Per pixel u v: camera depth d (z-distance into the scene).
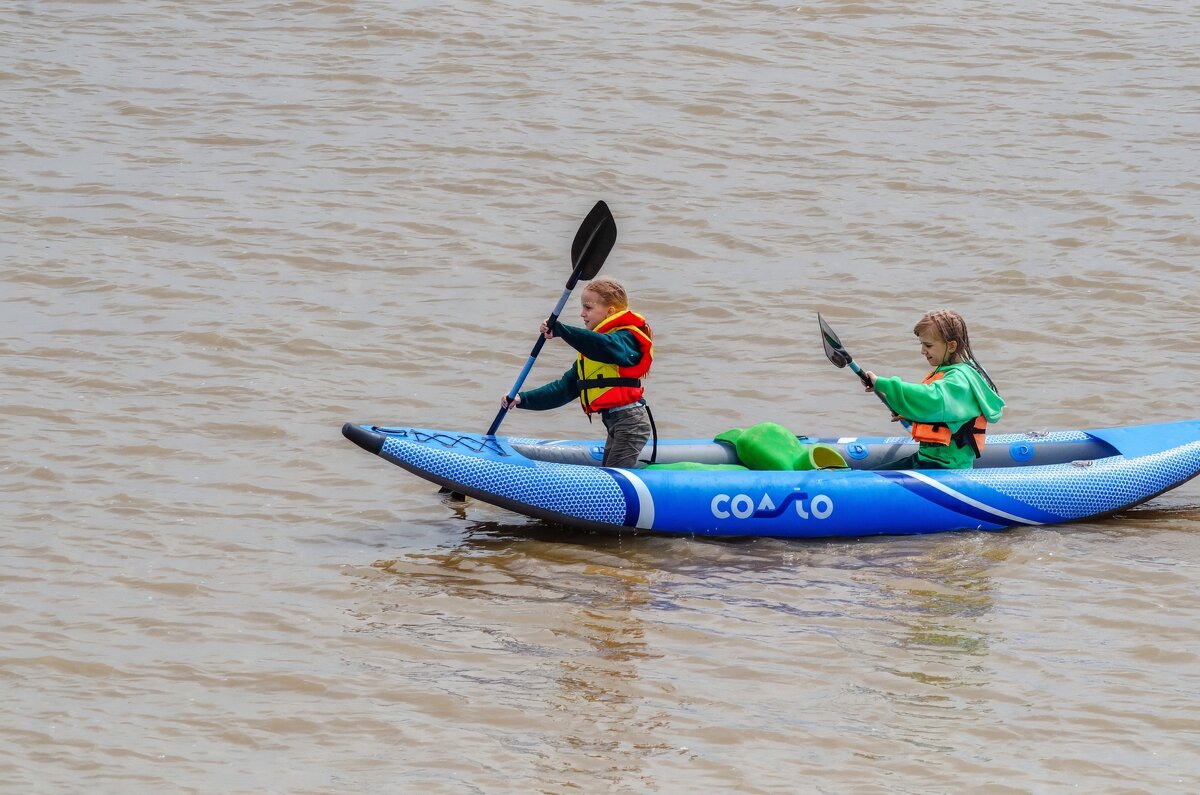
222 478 23.55
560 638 17.64
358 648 17.31
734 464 23.03
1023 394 28.19
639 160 41.75
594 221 21.89
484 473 21.27
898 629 18.00
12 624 17.80
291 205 37.97
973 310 32.44
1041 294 33.19
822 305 32.84
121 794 13.94
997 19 55.44
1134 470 23.02
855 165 41.72
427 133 43.38
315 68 48.75
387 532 21.59
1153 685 16.38
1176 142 43.22
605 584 19.53
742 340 31.00
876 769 14.49
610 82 47.94
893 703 15.95
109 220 36.50
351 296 32.75
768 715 15.64
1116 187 39.75
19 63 48.31
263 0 55.41
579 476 21.33
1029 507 22.20
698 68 49.56
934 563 20.48
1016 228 37.16
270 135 43.00
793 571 20.14
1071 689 16.27
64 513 21.73
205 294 32.34
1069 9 56.72
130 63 48.84
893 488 21.81
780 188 40.03
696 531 21.48
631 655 17.17
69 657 16.91
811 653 17.25
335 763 14.59
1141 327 31.31
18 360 28.41
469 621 18.16
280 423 26.05
